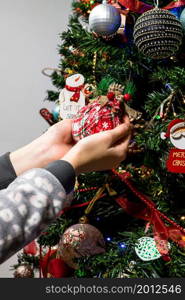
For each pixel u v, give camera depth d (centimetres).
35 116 156
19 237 52
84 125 74
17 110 156
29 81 155
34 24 154
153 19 73
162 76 83
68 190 56
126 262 82
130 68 89
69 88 89
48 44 155
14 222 52
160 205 87
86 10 96
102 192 91
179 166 77
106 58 94
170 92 84
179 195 91
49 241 100
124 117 76
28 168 76
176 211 89
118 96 76
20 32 154
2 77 154
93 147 62
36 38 155
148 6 82
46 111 99
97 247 85
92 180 92
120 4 88
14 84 155
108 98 75
